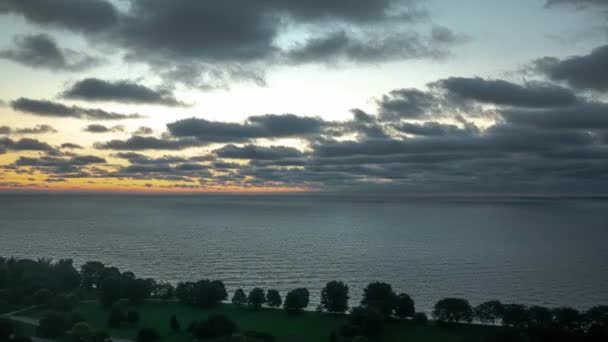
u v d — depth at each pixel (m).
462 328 177.38
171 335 165.25
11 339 152.00
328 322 186.00
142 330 159.62
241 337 145.12
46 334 157.00
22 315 187.38
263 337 158.25
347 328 164.62
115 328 173.25
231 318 190.25
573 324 167.62
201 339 158.62
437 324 183.00
